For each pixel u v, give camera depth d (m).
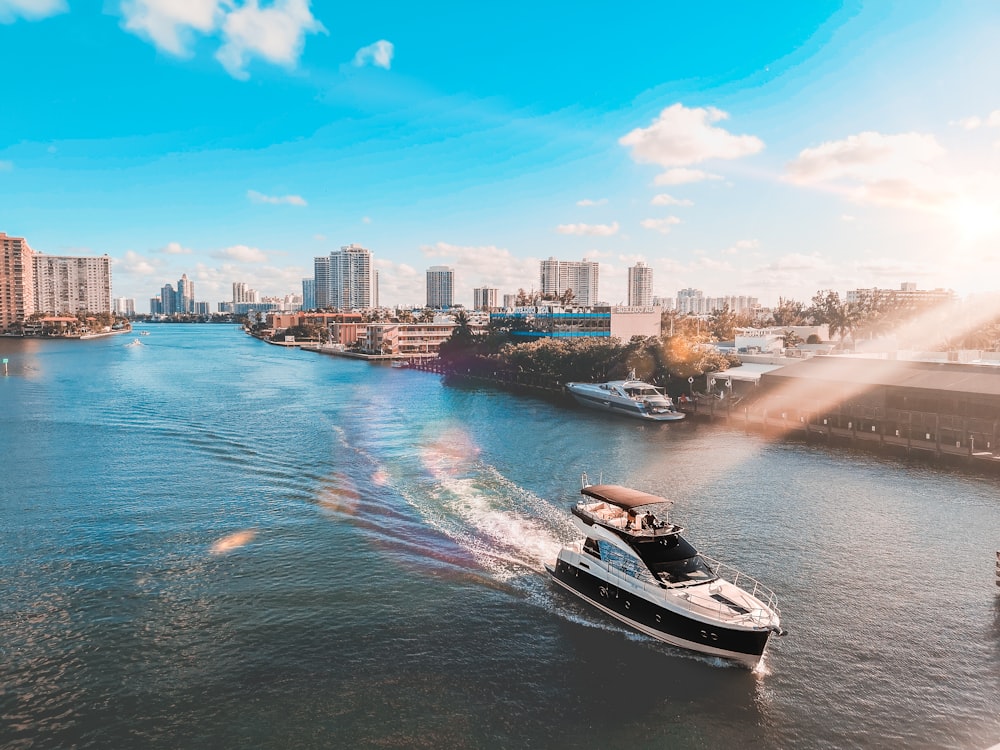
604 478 63.81
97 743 26.77
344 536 47.84
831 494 58.47
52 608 37.22
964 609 37.06
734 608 33.50
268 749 26.48
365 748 26.59
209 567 42.56
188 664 32.03
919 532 48.69
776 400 100.00
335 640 34.16
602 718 28.42
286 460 70.38
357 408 110.25
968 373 84.00
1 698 29.38
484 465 68.44
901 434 79.62
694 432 89.38
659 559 35.88
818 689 30.27
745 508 54.38
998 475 64.88
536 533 48.88
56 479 63.00
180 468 67.06
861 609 37.12
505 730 27.66
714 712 28.80
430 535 48.25
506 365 159.88
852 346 146.75
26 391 131.12
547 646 33.91
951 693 29.81
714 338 186.50
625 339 187.00
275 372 181.25
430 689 30.28
